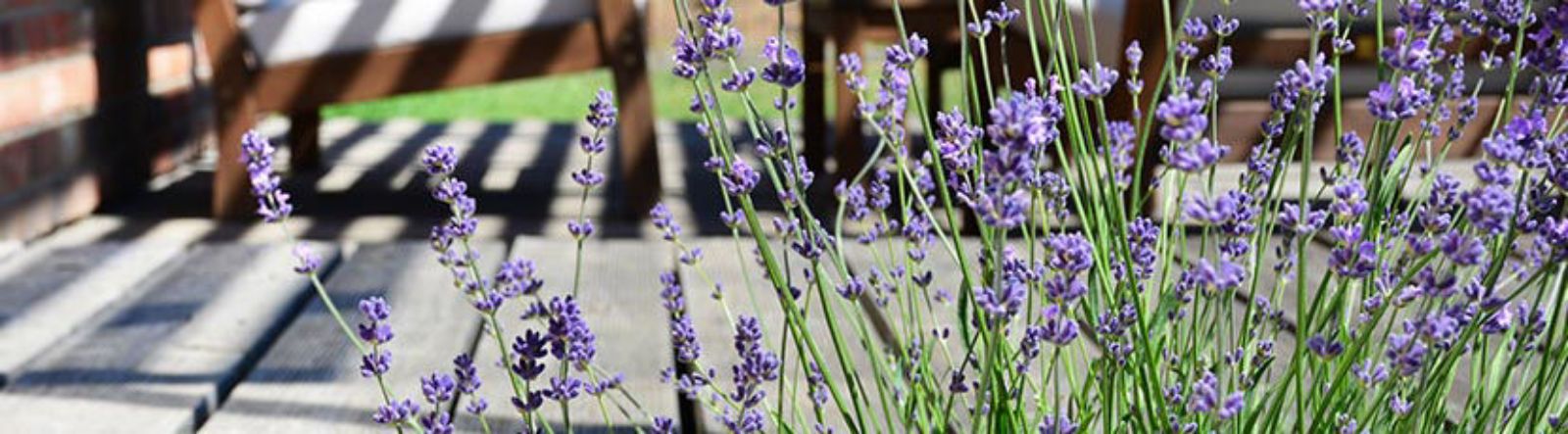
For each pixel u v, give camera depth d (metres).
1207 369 2.36
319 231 4.50
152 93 5.17
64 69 4.61
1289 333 3.11
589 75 9.74
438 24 4.61
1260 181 2.57
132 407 3.02
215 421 3.00
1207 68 2.43
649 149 4.59
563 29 4.61
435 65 4.62
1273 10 3.93
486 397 3.04
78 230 4.55
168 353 3.22
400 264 3.77
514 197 4.90
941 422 2.36
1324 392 2.32
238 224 4.59
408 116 7.88
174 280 3.63
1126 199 3.67
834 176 4.81
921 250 2.61
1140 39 3.86
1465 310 2.16
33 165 4.45
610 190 5.01
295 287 3.58
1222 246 2.48
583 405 3.00
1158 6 3.85
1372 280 2.45
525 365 2.30
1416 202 2.59
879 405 2.97
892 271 2.63
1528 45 3.76
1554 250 2.10
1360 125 4.00
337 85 4.60
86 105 4.73
